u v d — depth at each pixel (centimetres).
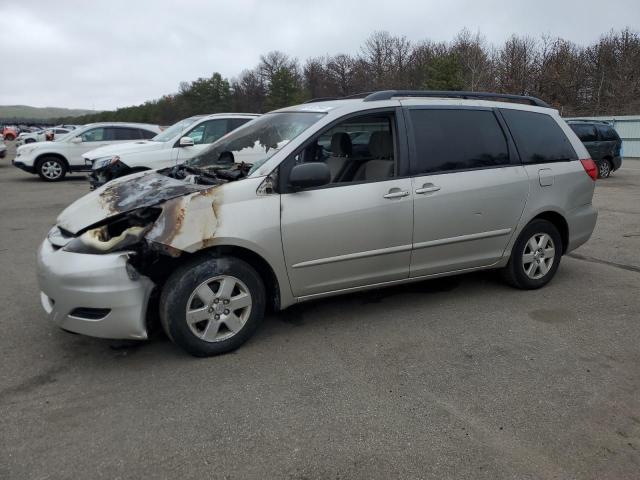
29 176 1712
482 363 354
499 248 466
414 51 6012
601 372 343
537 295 487
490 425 284
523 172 464
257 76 7575
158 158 972
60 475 244
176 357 362
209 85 7425
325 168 360
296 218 368
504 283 518
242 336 368
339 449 264
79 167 1552
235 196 353
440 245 430
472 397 312
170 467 250
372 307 455
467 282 522
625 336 398
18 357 362
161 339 390
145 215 341
